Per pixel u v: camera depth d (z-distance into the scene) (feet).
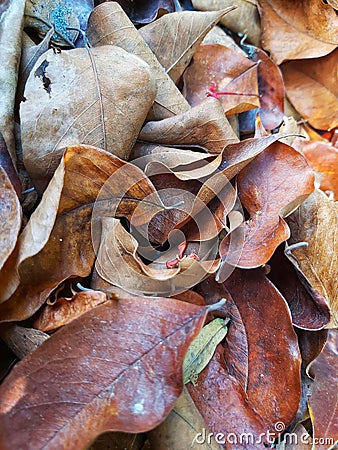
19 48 1.08
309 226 1.13
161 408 0.87
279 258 1.08
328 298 1.11
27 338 0.96
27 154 1.00
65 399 0.87
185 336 0.90
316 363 1.09
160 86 1.13
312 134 1.37
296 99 1.37
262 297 1.04
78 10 1.18
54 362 0.89
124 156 1.05
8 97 1.05
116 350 0.90
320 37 1.33
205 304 1.01
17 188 1.01
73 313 0.95
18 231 0.94
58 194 0.92
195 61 1.24
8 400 0.86
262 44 1.36
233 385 1.02
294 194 1.05
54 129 1.01
